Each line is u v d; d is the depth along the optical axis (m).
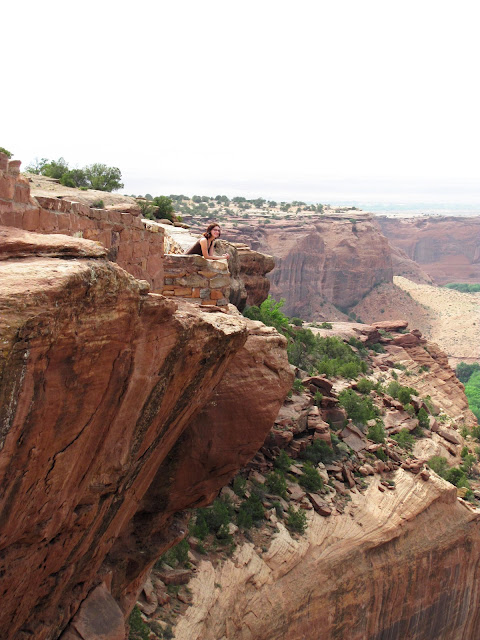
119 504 9.67
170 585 30.39
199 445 13.68
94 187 54.34
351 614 39.53
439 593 47.31
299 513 40.78
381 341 115.81
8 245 6.89
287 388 14.45
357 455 52.94
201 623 29.20
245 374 13.95
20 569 7.76
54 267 6.47
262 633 32.66
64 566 9.12
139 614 26.27
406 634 45.41
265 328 14.75
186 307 10.46
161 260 15.16
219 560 34.06
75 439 7.28
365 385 74.62
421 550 44.78
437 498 49.16
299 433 51.00
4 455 6.09
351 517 43.53
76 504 8.26
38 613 9.21
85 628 10.66
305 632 35.94
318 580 37.28
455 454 71.25
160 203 52.94
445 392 105.31
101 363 7.19
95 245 7.59
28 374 6.00
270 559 36.34
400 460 54.62
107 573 12.41
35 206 9.62
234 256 52.59
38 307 5.88
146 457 9.76
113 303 7.11
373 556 41.94
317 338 93.31
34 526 7.46
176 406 9.77
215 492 14.68
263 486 43.38
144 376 8.22
